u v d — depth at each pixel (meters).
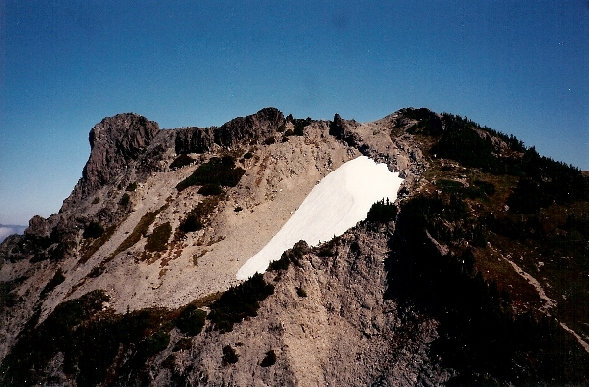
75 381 79.12
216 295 85.50
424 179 98.19
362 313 76.38
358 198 100.44
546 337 62.53
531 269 74.56
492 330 64.69
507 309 66.06
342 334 74.81
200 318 78.00
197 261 97.06
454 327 67.69
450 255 73.56
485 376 61.53
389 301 76.25
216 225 105.81
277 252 94.81
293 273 82.12
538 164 100.69
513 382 60.56
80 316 88.81
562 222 83.44
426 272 75.06
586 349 61.72
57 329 87.06
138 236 106.12
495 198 90.38
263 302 78.31
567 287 70.94
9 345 92.25
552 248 78.31
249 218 107.19
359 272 80.81
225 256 97.19
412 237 80.12
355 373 69.38
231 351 72.25
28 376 82.31
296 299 78.25
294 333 74.31
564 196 90.25
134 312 86.06
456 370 63.75
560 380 59.06
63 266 106.94
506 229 81.50
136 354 76.81
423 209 83.00
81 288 96.25
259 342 73.50
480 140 110.25
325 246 87.50
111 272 97.44
